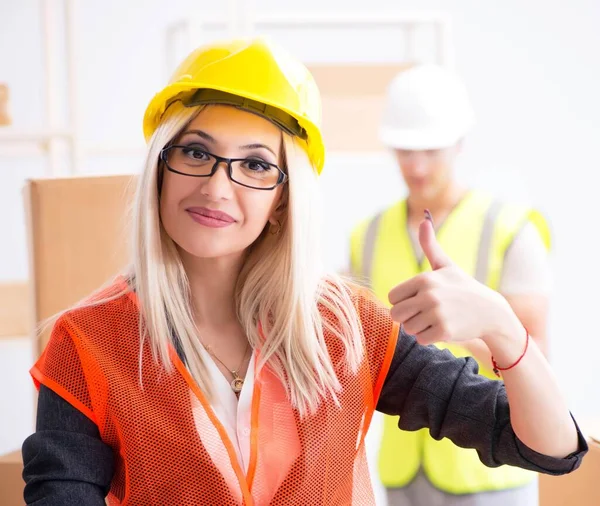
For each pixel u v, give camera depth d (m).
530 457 1.17
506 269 2.01
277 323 1.23
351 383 1.23
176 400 1.16
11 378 4.29
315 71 3.36
